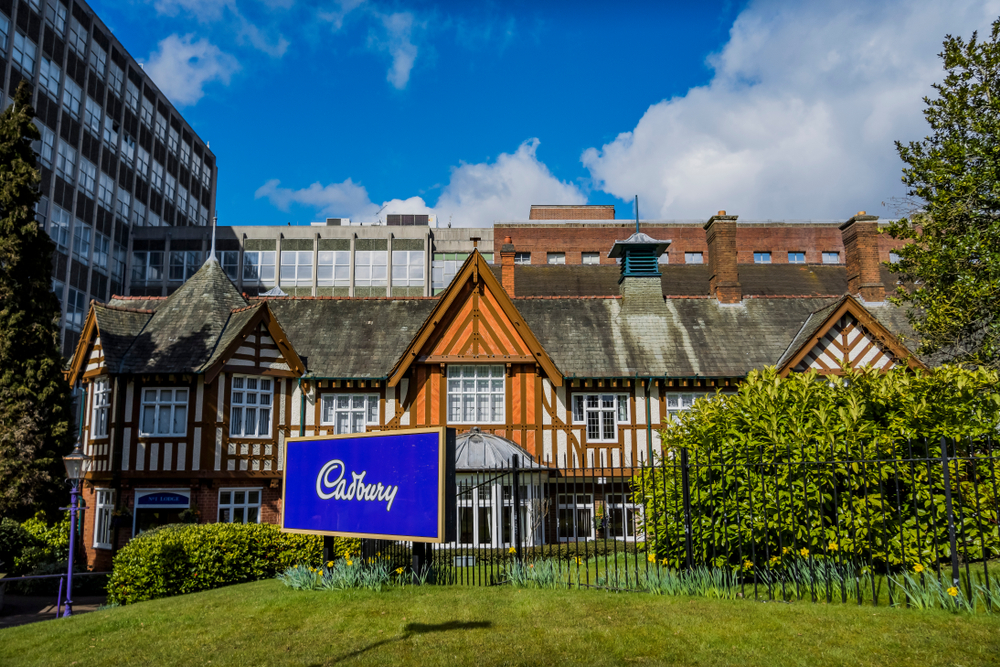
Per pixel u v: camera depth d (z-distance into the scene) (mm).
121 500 19875
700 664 6371
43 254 22375
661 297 24969
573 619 7961
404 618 8352
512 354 22219
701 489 10086
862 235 25438
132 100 55156
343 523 11203
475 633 7594
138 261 54562
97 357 21328
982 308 17062
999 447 9977
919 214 18922
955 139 17828
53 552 20031
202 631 8391
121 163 53250
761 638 6969
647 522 11047
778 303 25172
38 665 7492
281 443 21359
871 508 9117
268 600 9766
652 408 22281
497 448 19656
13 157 22203
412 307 25172
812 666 6211
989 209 17469
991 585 7828
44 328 21859
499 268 32062
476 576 11234
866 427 9469
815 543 9281
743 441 9875
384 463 10797
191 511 19266
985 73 17719
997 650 6293
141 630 8656
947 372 10789
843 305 21094
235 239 54875
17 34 41250
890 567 9508
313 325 24266
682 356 22875
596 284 30938
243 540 13430
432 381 22172
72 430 22844
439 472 10039
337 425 22000
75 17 47219
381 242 55500
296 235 55219
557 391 22281
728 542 9688
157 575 12359
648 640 7082
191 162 66438
